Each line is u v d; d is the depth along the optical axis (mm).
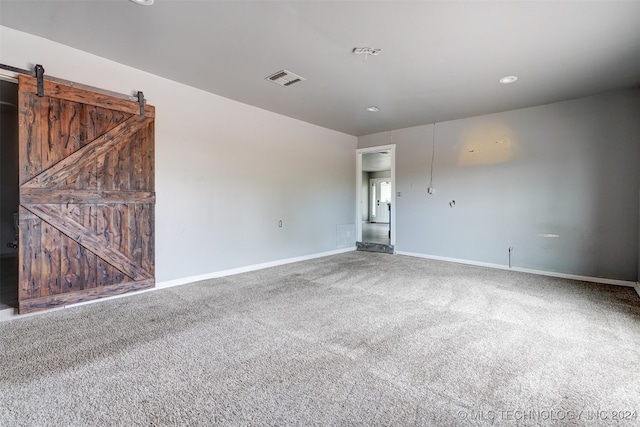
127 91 3309
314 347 2229
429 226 5660
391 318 2773
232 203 4402
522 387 1749
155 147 3572
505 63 3146
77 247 3000
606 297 3377
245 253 4602
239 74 3492
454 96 4125
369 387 1751
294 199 5371
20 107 2654
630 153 3834
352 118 5270
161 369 1930
